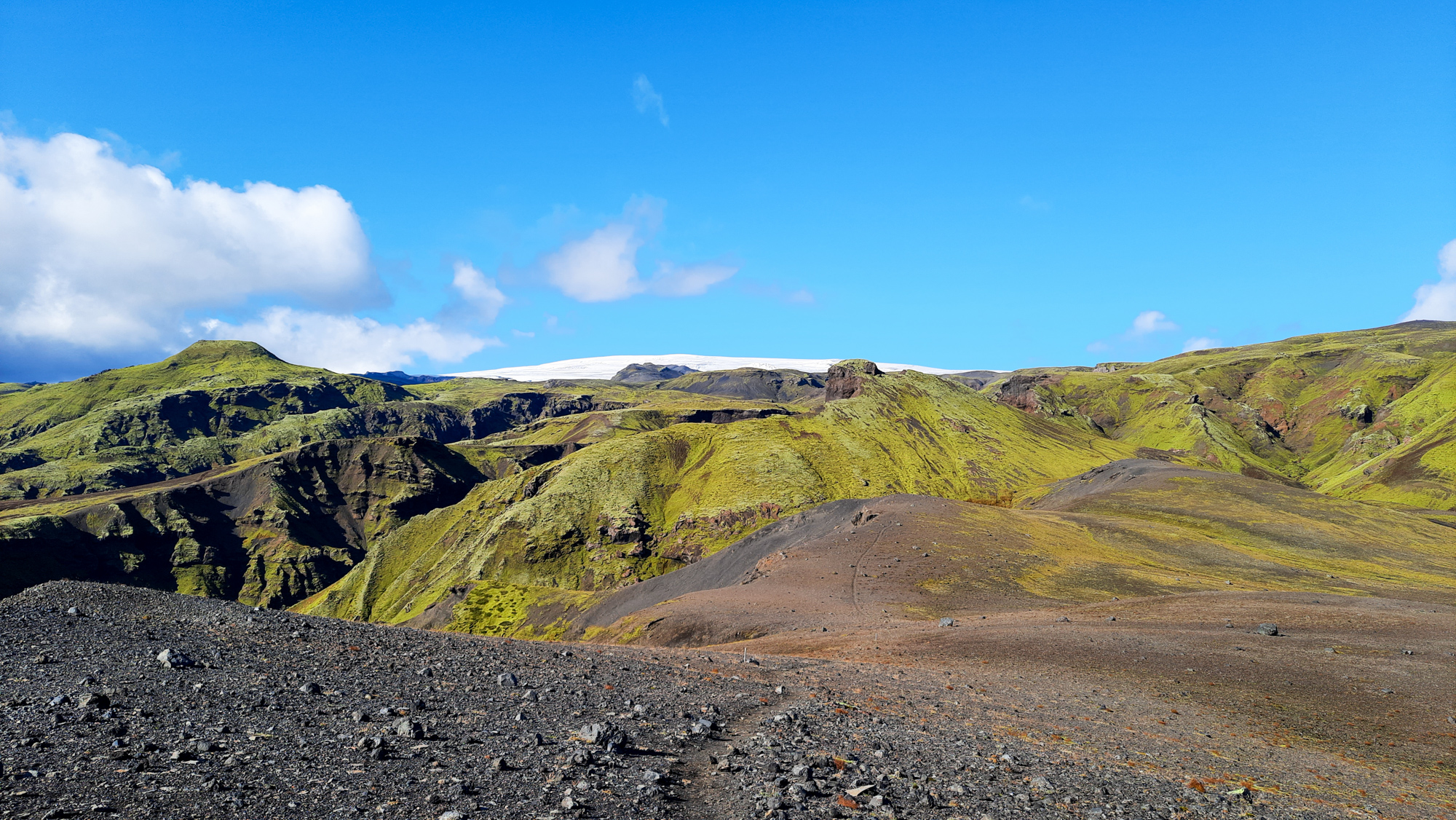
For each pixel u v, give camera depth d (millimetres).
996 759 20344
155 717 15109
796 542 140000
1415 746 29344
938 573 92625
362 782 12578
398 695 20094
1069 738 25578
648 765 16062
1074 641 50938
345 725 16281
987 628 58656
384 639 29172
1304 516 157625
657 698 24000
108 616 25703
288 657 23281
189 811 10531
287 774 12586
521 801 12570
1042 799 16578
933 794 15750
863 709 26594
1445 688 37938
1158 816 16438
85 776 11320
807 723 21953
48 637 21734
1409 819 19688
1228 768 23578
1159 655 46344
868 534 117625
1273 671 42062
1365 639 50000
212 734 14383
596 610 161750
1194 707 34875
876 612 75312
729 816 13188
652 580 161750
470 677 24188
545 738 17000
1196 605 65188
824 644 55719
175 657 20219
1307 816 18359
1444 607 65250
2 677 17266
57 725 13789
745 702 24969
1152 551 113812
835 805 14094
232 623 27297
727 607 80812
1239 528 146750
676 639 73188
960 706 30031
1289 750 27891
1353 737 30625
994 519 128625
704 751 18125
